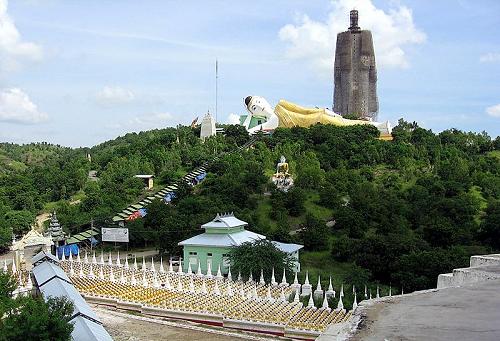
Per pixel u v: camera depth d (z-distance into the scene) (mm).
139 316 64250
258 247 89562
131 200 163125
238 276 86625
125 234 119938
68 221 140500
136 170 187125
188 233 118375
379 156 180875
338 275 104312
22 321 39406
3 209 153250
